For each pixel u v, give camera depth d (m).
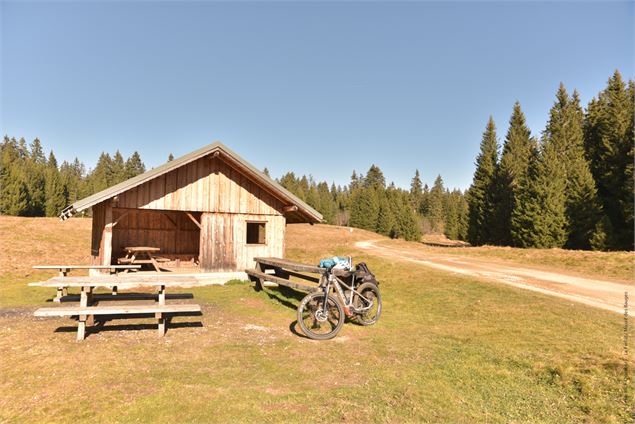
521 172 42.44
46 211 65.88
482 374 5.38
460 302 10.69
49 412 3.92
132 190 12.55
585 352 6.17
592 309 9.57
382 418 4.05
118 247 16.03
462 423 4.01
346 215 108.69
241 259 14.24
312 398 4.47
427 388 4.88
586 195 31.53
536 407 4.43
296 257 25.03
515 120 47.59
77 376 4.84
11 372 4.91
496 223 43.00
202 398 4.36
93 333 6.82
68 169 138.50
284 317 8.77
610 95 35.47
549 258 21.45
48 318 7.89
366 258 20.64
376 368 5.60
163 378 4.89
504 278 14.84
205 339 6.72
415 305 10.79
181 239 17.25
